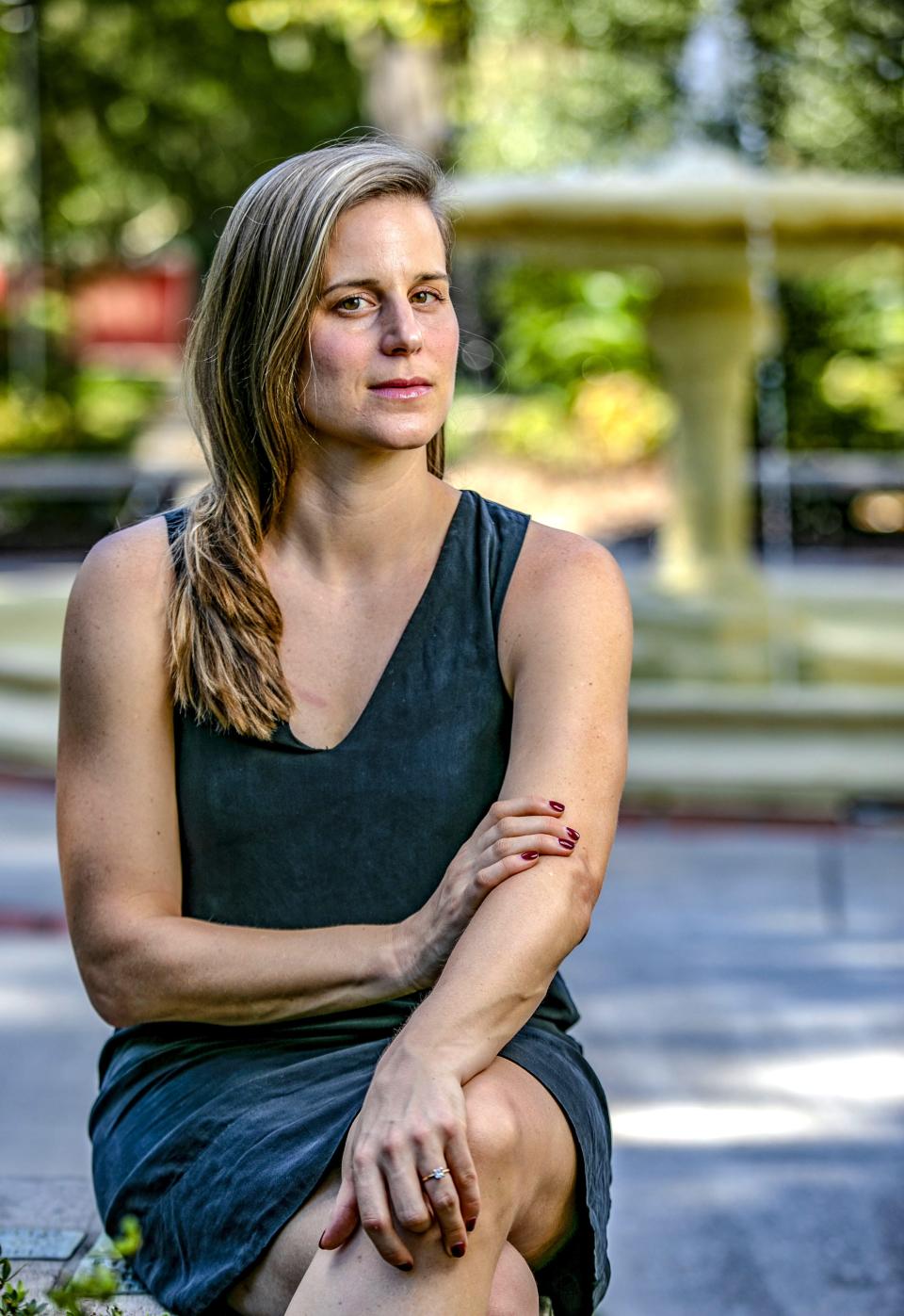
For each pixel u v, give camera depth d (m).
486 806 2.74
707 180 9.97
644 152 19.62
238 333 2.77
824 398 20.73
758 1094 5.45
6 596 13.91
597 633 2.75
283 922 2.73
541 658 2.73
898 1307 4.05
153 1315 2.57
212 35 27.47
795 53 18.08
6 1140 5.02
